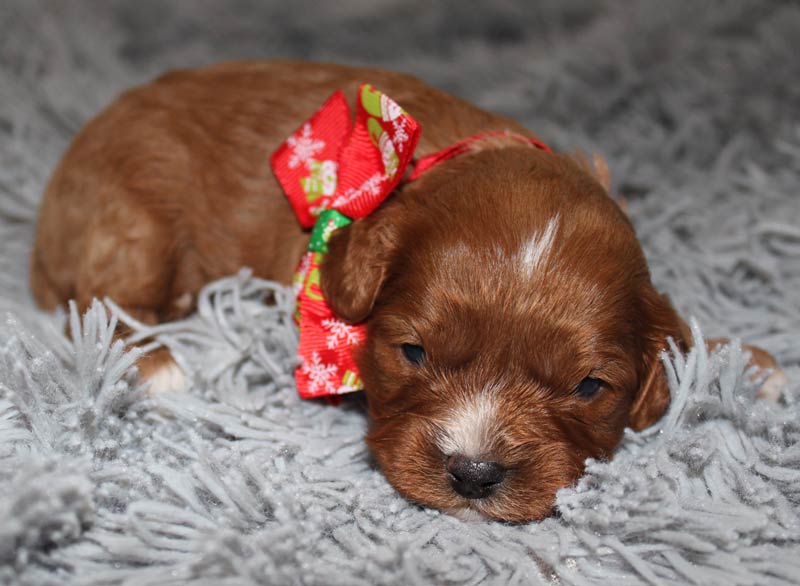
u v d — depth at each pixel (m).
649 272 0.23
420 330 0.21
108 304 0.24
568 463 0.20
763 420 0.22
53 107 0.38
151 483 0.20
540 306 0.20
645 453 0.21
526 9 0.50
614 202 0.24
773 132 0.38
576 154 0.26
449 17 0.51
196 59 0.47
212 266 0.27
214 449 0.21
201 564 0.18
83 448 0.20
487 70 0.45
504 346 0.20
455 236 0.21
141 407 0.22
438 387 0.21
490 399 0.20
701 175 0.37
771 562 0.18
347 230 0.23
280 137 0.26
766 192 0.34
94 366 0.21
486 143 0.24
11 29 0.43
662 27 0.44
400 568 0.18
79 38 0.44
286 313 0.24
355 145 0.23
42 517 0.17
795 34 0.42
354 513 0.20
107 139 0.27
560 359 0.20
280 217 0.26
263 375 0.24
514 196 0.22
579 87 0.42
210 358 0.24
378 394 0.22
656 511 0.19
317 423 0.23
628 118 0.41
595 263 0.21
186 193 0.26
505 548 0.19
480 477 0.19
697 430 0.22
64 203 0.28
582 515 0.19
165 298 0.27
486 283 0.20
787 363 0.26
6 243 0.32
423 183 0.23
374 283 0.22
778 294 0.29
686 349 0.23
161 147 0.27
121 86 0.41
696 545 0.19
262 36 0.51
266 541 0.18
